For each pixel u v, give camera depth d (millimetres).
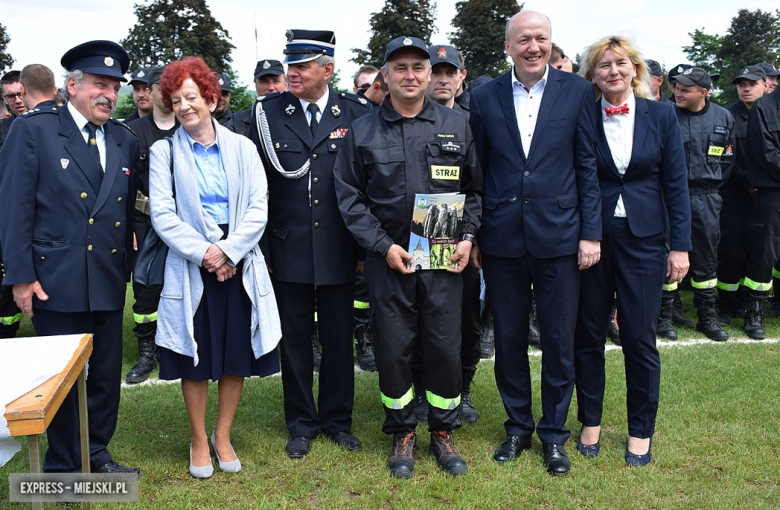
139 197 4906
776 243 5812
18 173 2955
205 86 3238
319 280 3547
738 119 6469
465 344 4109
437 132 3348
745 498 3111
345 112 3682
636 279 3414
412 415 3529
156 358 5234
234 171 3328
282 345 3688
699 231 5832
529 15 3264
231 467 3422
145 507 3053
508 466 3439
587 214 3318
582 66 3479
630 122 3371
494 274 3541
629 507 3041
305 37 3475
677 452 3561
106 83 3076
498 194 3447
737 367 4914
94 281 3096
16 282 2941
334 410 3803
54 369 2285
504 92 3441
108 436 3336
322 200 3555
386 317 3395
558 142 3316
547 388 3514
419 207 3277
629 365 3518
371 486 3262
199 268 3246
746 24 41562
